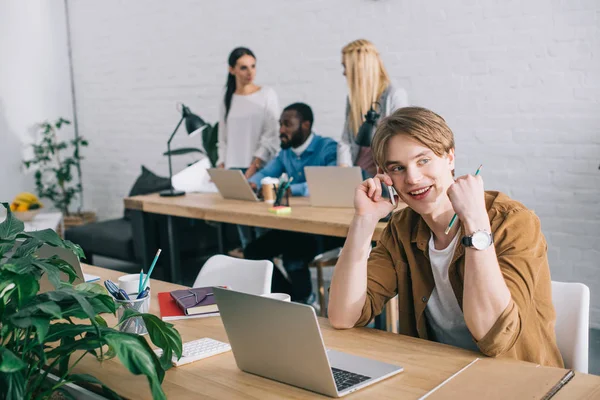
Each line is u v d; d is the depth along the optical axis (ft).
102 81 19.51
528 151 11.87
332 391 4.17
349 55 12.30
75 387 4.52
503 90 12.01
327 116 14.57
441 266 5.35
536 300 5.04
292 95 15.06
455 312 5.44
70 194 19.69
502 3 11.80
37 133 19.97
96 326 3.78
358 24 13.76
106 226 16.19
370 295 5.64
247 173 14.84
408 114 5.10
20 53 19.49
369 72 12.25
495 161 12.30
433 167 5.07
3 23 19.19
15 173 19.63
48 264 3.96
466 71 12.42
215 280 7.73
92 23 19.42
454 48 12.51
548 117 11.57
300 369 4.29
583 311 5.47
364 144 12.20
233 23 15.90
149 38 17.89
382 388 4.28
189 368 4.87
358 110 12.43
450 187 4.75
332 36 14.20
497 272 4.65
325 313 11.38
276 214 10.69
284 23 14.94
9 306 3.82
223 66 16.34
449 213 5.24
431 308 5.56
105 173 20.02
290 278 12.35
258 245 12.28
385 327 9.37
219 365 4.91
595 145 11.13
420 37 12.92
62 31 20.15
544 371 4.37
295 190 12.42
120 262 18.02
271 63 15.33
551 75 11.43
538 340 5.02
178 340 4.41
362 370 4.56
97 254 15.81
